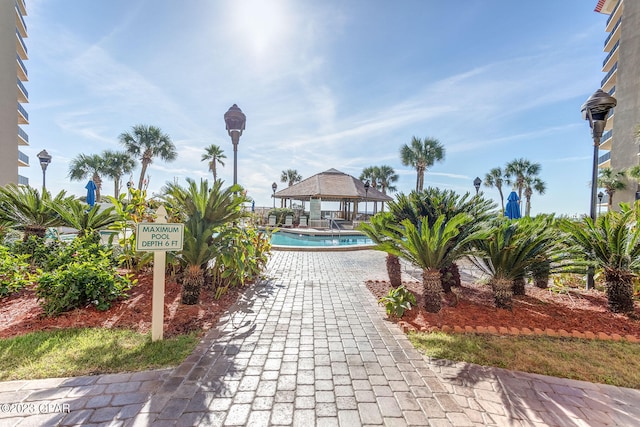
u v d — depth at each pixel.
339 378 2.62
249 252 5.70
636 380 2.67
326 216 29.00
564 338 3.55
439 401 2.31
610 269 4.46
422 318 4.16
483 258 4.50
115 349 2.98
